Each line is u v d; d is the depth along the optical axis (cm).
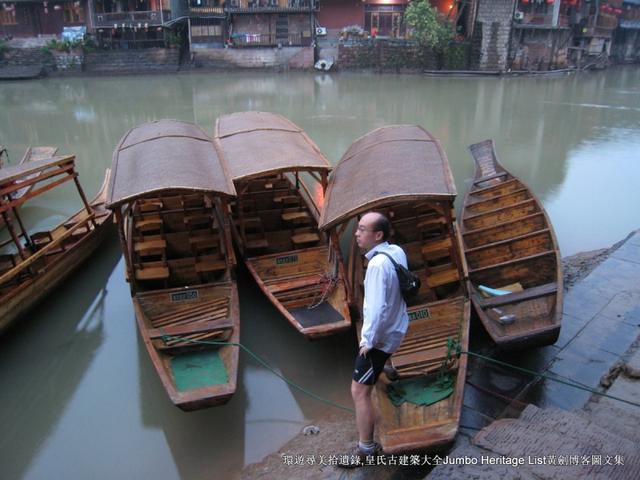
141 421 516
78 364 605
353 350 603
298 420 505
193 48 3416
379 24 3469
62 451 484
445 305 557
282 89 2681
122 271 811
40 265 734
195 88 2741
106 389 564
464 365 453
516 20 3238
